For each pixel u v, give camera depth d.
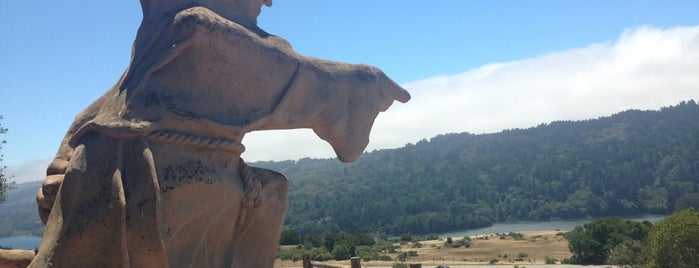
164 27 5.04
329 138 5.81
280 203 5.59
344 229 104.38
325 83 5.65
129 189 4.48
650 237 23.28
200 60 4.93
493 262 49.12
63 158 5.30
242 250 5.33
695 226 21.50
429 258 54.53
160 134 4.67
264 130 5.39
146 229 4.41
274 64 5.27
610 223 44.50
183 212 4.68
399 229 108.38
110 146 4.62
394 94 6.34
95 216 4.41
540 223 111.38
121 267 4.39
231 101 5.07
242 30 5.12
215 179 4.88
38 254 4.41
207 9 5.07
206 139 4.86
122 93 4.90
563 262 45.69
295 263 37.38
